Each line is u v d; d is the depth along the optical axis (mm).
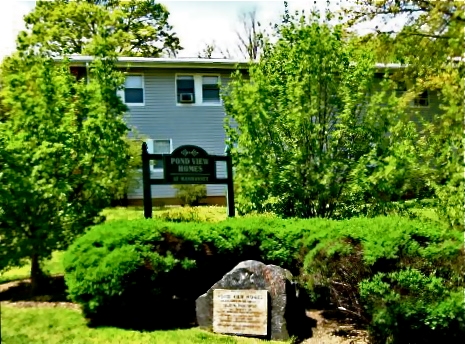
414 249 5473
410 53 8898
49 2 21234
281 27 8070
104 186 7168
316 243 6184
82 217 7121
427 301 5031
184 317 6309
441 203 6461
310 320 6266
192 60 17391
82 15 20875
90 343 5203
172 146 17750
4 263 6625
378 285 5191
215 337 5738
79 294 5809
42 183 6684
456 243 5484
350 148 7738
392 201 7758
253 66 8023
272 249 6586
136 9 24797
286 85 7809
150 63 17125
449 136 6281
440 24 6855
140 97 17594
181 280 6418
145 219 6820
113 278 5762
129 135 16469
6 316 5832
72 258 5945
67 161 6883
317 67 7602
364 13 11828
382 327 5246
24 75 6945
